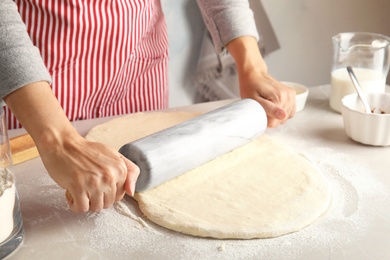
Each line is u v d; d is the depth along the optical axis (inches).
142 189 33.8
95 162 30.2
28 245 30.1
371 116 39.6
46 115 32.0
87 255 29.2
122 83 49.4
